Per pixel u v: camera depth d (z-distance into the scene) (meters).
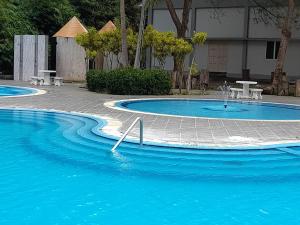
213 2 30.94
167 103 16.91
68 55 25.58
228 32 30.91
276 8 27.94
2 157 7.66
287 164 7.55
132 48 21.30
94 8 35.66
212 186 6.27
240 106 16.70
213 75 30.53
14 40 25.30
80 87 21.64
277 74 22.75
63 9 30.77
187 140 8.81
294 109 16.30
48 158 7.63
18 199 5.50
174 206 5.39
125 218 4.95
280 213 5.22
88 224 4.73
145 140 8.68
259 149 8.33
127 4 37.28
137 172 6.88
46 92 18.23
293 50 28.42
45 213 5.03
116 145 8.19
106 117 11.52
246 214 5.17
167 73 20.08
